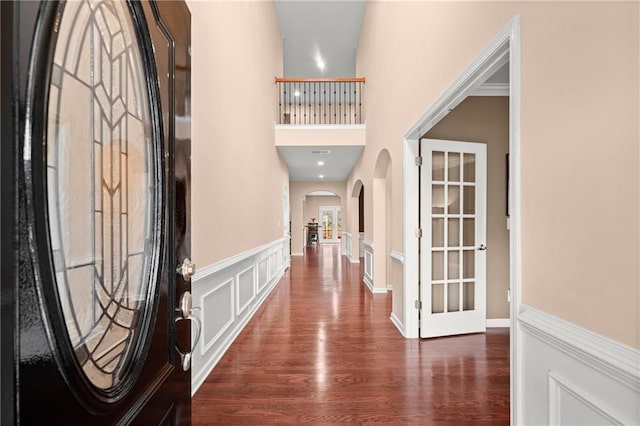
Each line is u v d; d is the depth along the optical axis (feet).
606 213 2.88
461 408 6.15
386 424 5.70
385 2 12.45
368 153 16.72
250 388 6.88
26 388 1.43
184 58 3.43
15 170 1.42
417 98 8.50
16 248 1.42
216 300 8.06
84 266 2.01
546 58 3.62
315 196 53.16
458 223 10.18
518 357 3.99
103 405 1.97
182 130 3.36
